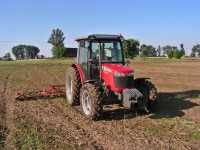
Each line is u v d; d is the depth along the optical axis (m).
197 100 14.86
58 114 12.09
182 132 9.50
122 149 8.02
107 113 12.05
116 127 10.15
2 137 9.02
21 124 10.48
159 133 9.42
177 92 17.72
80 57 13.16
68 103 14.06
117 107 12.98
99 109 10.84
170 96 16.16
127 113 12.04
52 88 16.56
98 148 8.09
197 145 8.35
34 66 50.41
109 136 9.14
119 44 12.54
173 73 33.22
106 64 11.96
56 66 49.75
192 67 45.34
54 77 28.67
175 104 13.80
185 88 19.64
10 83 23.22
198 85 21.36
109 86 11.50
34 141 8.56
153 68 43.00
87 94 11.26
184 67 45.41
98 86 11.14
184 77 28.06
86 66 12.52
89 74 12.26
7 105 13.98
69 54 15.07
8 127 10.13
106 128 10.05
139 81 11.95
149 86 11.66
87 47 12.39
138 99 10.95
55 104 14.05
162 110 12.54
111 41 12.41
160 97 15.79
